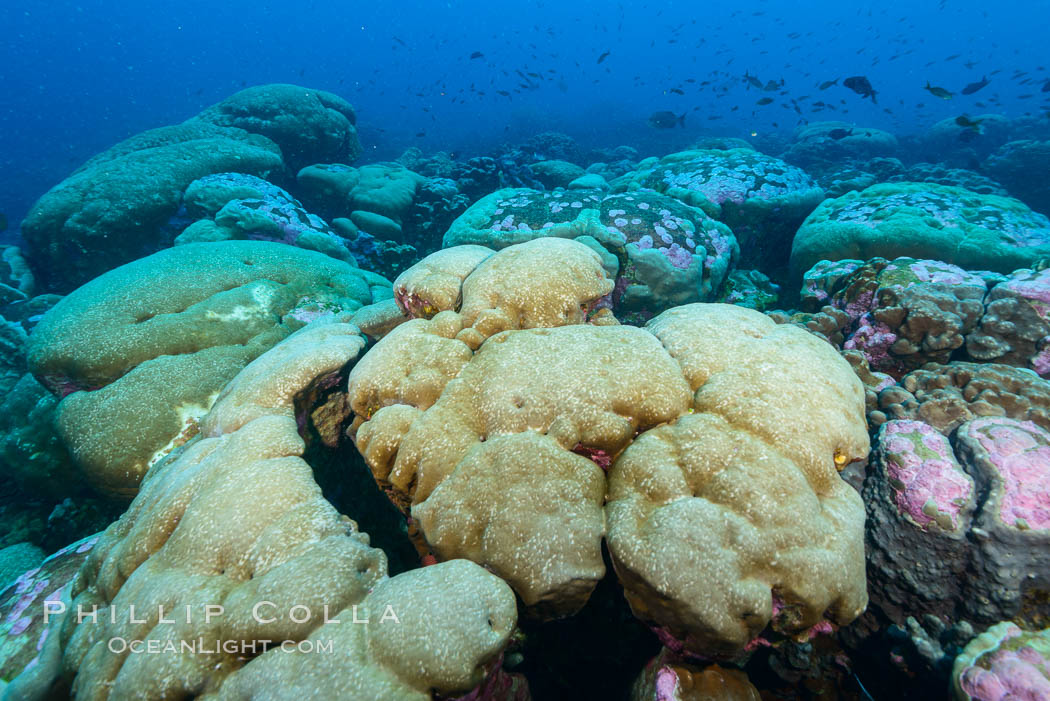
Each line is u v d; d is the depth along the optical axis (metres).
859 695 2.61
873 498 2.65
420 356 3.07
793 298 6.99
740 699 2.18
